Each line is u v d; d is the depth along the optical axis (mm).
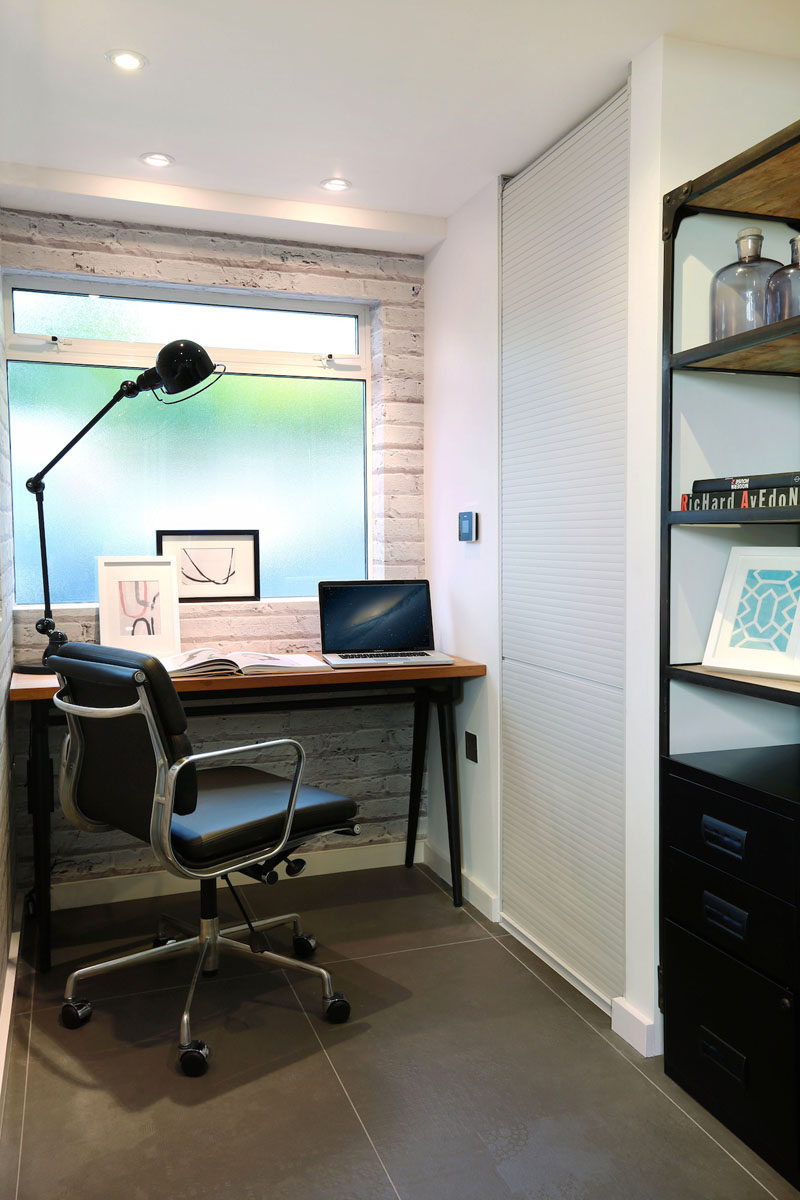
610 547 2170
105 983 2412
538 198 2482
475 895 2924
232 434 3191
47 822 2477
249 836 2113
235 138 2424
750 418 1989
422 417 3312
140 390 2717
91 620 2971
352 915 2859
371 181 2727
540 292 2479
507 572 2697
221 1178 1657
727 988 1767
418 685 2994
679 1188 1623
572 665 2352
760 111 2004
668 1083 1950
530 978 2426
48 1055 2062
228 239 3045
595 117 2209
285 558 3275
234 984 2404
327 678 2689
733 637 1882
